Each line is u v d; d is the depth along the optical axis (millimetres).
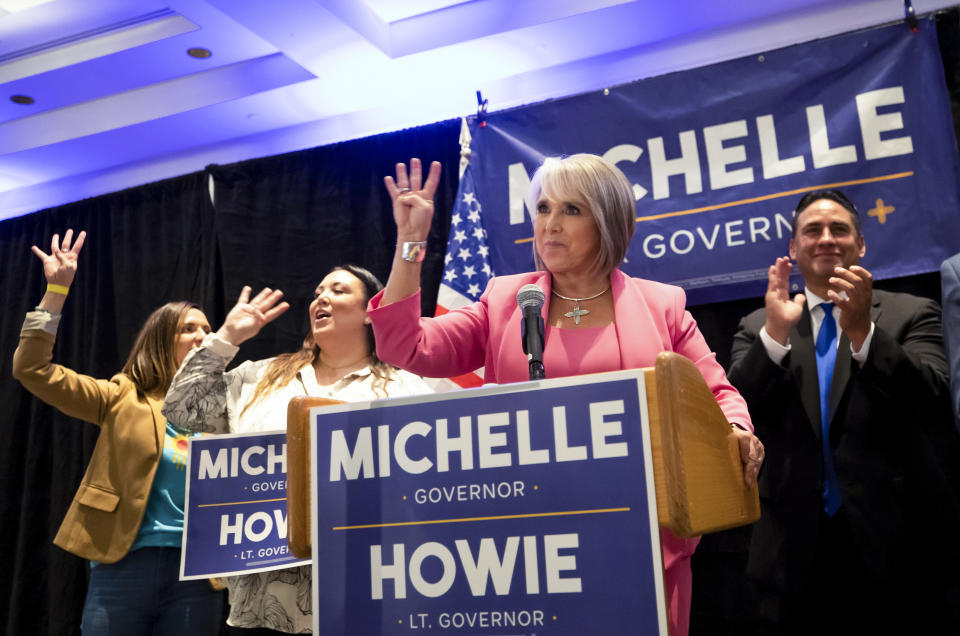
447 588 1017
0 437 4289
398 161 3797
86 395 2709
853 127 3012
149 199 4305
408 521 1051
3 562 4113
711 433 1025
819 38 3150
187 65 3971
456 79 3834
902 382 2084
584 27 3438
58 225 4520
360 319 2492
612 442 988
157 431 2660
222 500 2080
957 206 2842
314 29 3412
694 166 3184
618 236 1519
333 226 3840
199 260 4082
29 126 4387
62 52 3926
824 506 2170
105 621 2441
